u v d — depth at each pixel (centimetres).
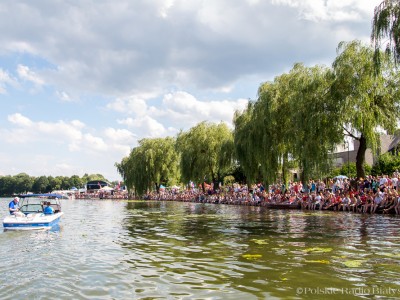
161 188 8006
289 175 3997
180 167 5903
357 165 2994
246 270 949
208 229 1889
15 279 923
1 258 1208
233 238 1527
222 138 5522
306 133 2986
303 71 3444
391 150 4966
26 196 2523
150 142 7031
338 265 977
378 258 1056
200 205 4688
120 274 949
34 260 1162
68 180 19550
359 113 2669
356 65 2703
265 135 3625
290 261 1040
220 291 781
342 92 2747
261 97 3688
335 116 2770
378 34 1908
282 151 3731
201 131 5622
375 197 2581
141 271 974
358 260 1033
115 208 4516
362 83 2670
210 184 6531
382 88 2722
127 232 1853
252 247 1291
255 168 4200
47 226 2030
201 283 845
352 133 2903
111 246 1405
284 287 794
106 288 829
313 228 1791
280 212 2948
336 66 2794
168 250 1282
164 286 830
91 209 4362
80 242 1532
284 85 3591
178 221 2406
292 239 1450
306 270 930
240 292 769
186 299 736
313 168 2945
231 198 4778
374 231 1633
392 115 2792
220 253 1195
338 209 2900
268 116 3569
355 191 2897
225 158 5159
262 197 4028
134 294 778
